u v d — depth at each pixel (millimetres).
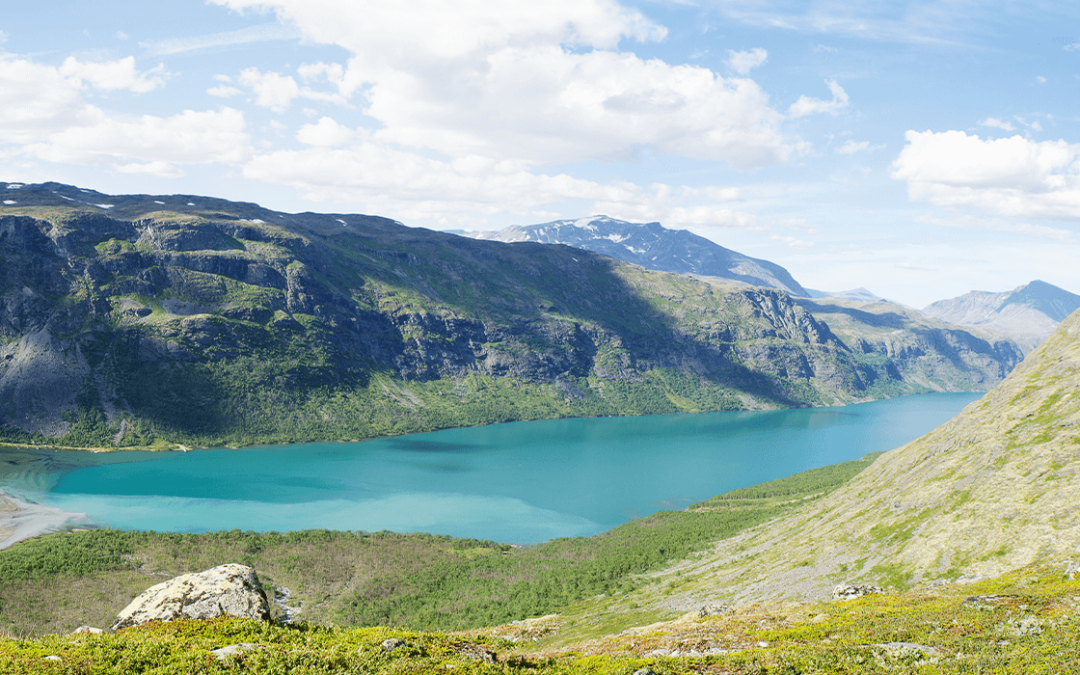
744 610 71250
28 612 124812
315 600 141875
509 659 36594
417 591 151125
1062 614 41875
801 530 157000
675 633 56469
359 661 32219
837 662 37156
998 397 150375
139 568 152625
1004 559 92062
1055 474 107250
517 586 152250
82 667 28359
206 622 35281
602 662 38688
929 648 38531
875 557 112938
